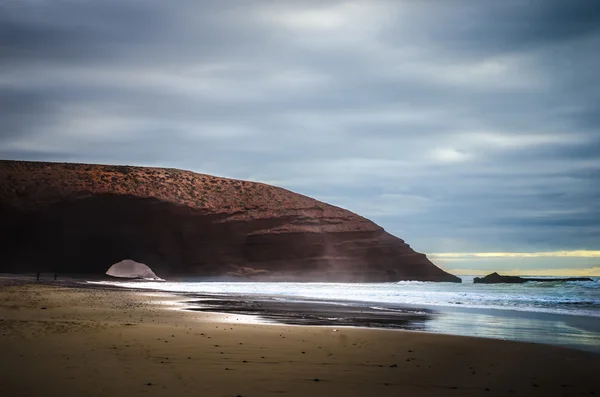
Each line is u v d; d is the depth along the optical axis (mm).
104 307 26453
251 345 14578
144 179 112938
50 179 103938
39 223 98188
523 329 21047
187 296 40938
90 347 13086
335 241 110438
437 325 22359
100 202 100250
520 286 78250
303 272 105438
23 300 28766
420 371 11742
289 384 9969
